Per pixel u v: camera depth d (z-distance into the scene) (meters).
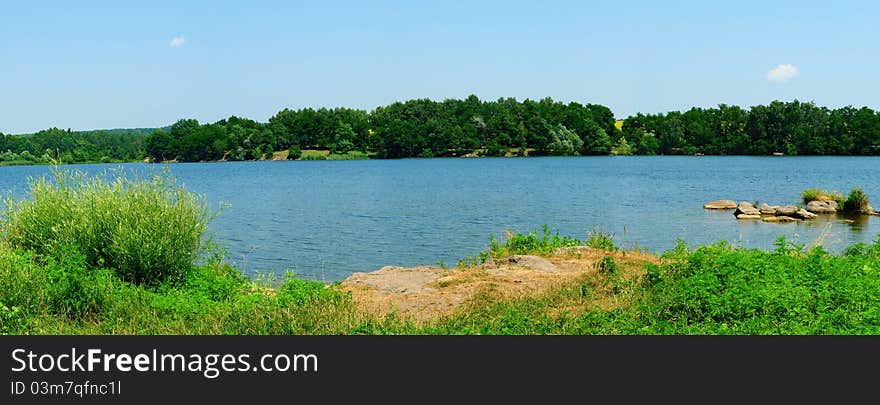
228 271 14.14
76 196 12.77
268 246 28.67
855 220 38.88
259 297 11.21
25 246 12.41
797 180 76.44
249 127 188.88
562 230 34.28
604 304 11.41
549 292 12.20
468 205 48.12
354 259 25.55
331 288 12.05
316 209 45.53
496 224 36.75
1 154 157.88
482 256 18.78
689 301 10.45
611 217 40.25
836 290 10.49
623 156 161.88
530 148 164.62
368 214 42.03
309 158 166.75
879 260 13.87
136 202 12.52
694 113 179.12
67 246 11.52
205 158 165.00
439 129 163.25
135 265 12.05
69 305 10.45
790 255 13.96
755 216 40.06
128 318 10.27
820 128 148.62
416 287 13.33
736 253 13.32
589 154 164.50
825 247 28.56
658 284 12.09
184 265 12.71
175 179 13.43
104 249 12.04
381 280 14.06
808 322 9.42
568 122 168.50
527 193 58.97
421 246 28.67
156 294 11.34
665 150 165.00
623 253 17.69
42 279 10.52
